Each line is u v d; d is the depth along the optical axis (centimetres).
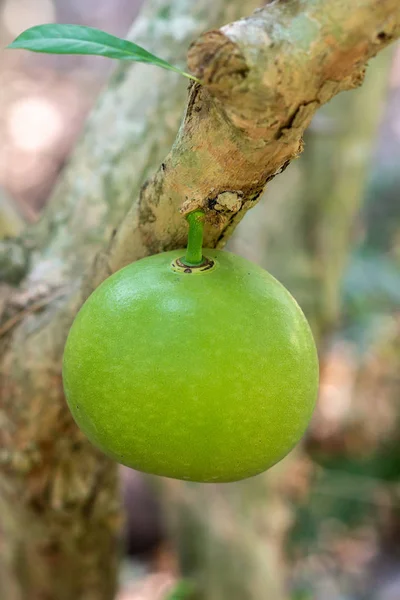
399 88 504
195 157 86
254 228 161
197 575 182
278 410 86
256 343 85
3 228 122
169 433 85
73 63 550
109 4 571
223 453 86
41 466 110
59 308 104
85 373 87
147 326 85
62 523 117
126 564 296
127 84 112
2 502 118
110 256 95
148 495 306
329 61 80
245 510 182
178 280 86
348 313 270
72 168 114
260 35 80
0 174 472
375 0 79
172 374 84
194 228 87
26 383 105
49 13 568
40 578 126
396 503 263
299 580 261
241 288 87
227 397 84
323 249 173
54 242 112
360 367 301
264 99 81
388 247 332
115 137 112
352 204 174
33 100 518
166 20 111
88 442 109
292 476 235
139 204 92
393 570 274
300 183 166
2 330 107
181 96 110
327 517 272
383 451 289
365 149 171
